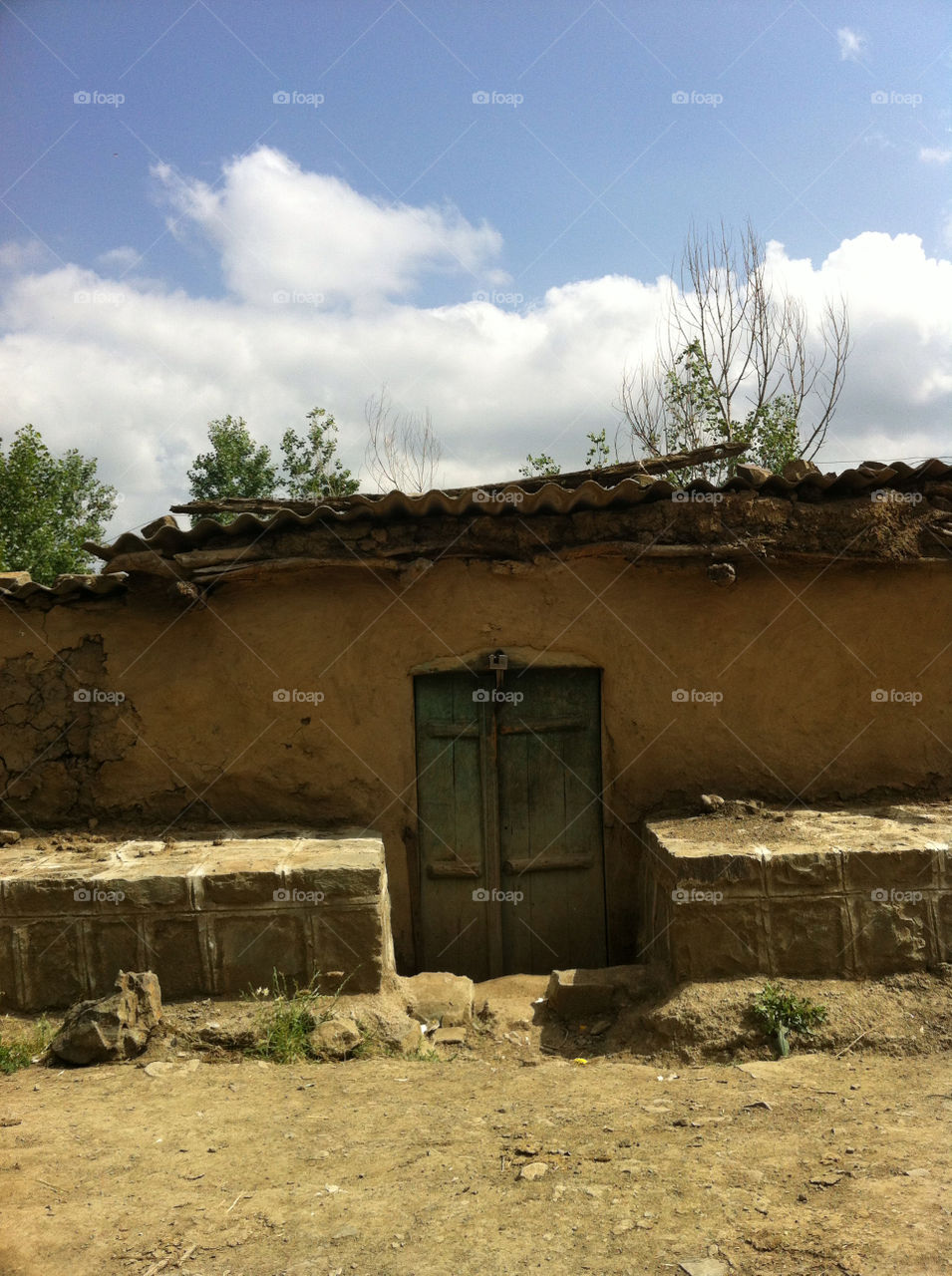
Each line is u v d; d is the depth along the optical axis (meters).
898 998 5.32
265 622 6.75
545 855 6.80
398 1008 5.63
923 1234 3.21
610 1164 3.84
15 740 6.84
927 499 6.88
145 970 5.50
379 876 5.70
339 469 18.03
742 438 14.52
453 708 6.82
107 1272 3.21
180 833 6.57
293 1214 3.53
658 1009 5.41
